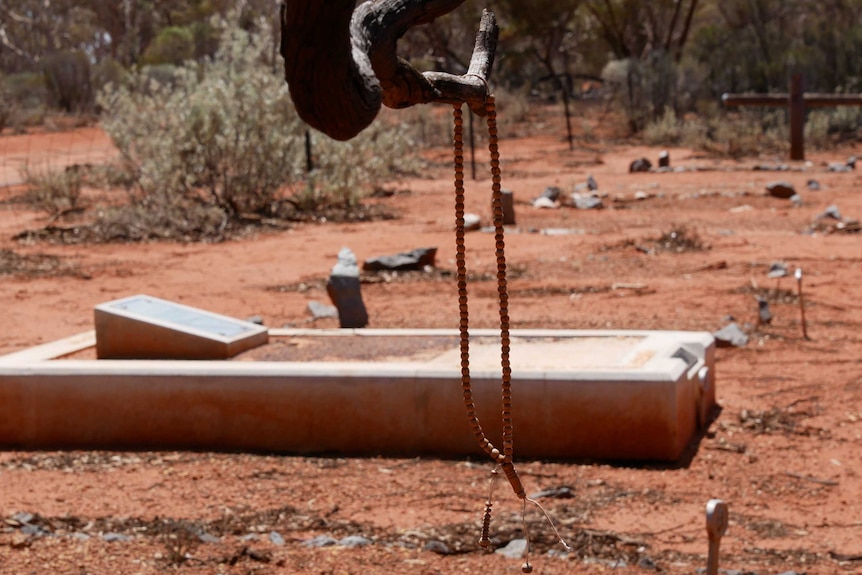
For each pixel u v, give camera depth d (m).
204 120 20.42
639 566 5.51
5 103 45.31
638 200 22.95
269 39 24.03
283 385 7.57
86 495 6.67
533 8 52.88
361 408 7.50
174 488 6.79
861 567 5.50
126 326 8.41
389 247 17.19
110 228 18.56
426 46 55.28
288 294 13.73
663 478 6.89
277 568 5.49
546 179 27.56
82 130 43.75
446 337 8.70
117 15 73.69
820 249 15.93
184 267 15.73
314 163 23.03
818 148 34.31
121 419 7.76
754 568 5.47
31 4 74.81
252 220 20.06
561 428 7.30
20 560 5.57
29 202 22.73
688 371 7.70
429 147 36.22
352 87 1.73
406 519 6.19
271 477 6.99
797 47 43.31
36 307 13.09
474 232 18.78
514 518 6.16
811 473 6.99
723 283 13.54
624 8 54.91
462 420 7.40
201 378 7.67
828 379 9.23
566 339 8.51
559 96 54.88
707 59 45.00
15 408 7.85
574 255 16.00
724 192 23.34
